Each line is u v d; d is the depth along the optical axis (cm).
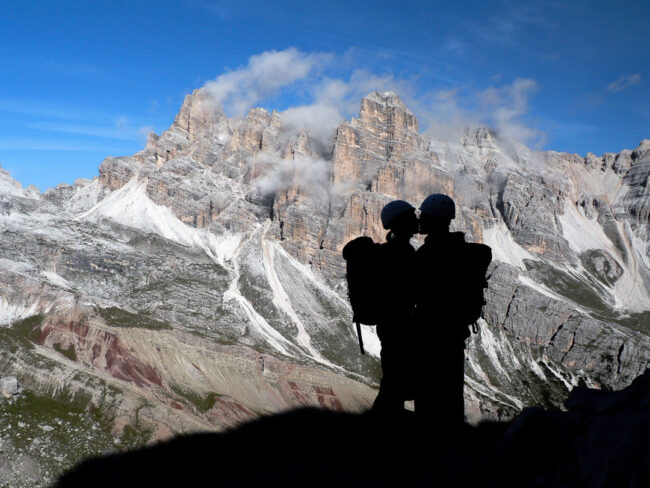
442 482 797
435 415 919
